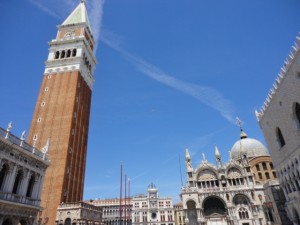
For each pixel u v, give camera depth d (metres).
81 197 82.38
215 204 87.00
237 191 84.12
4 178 38.41
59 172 70.44
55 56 96.12
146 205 132.25
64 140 75.75
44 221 62.91
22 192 41.84
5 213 37.06
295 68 44.56
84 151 89.44
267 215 79.00
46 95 86.06
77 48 96.06
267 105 59.19
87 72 100.69
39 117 81.81
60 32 103.19
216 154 94.50
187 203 84.56
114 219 130.50
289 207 55.69
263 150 112.19
